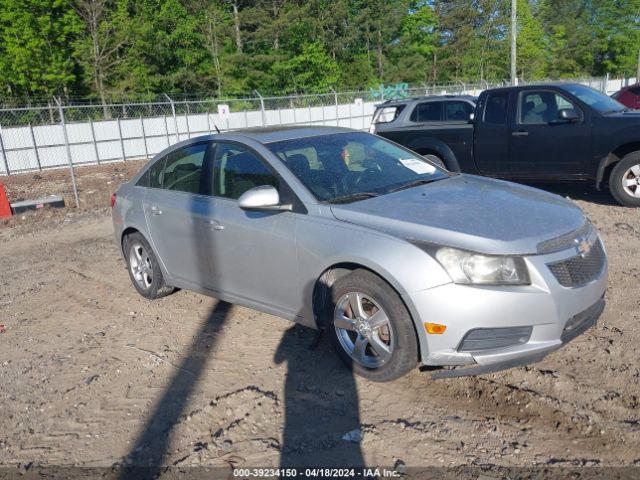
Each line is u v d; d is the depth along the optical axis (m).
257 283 4.61
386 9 54.81
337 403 3.78
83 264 7.64
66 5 39.66
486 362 3.49
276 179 4.44
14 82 38.19
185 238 5.16
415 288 3.55
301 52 48.81
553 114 8.73
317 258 4.04
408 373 4.07
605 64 63.66
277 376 4.18
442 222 3.76
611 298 5.16
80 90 41.09
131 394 4.11
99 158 27.38
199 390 4.08
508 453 3.19
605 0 62.62
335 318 4.04
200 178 5.09
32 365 4.70
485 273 3.47
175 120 27.75
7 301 6.38
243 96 45.06
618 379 3.79
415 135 10.12
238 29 45.97
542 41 63.28
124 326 5.37
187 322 5.33
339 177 4.51
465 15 59.84
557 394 3.68
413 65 56.34
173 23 44.72
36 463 3.41
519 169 9.14
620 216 7.98
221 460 3.30
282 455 3.30
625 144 8.19
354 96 34.03
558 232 3.73
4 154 24.66
